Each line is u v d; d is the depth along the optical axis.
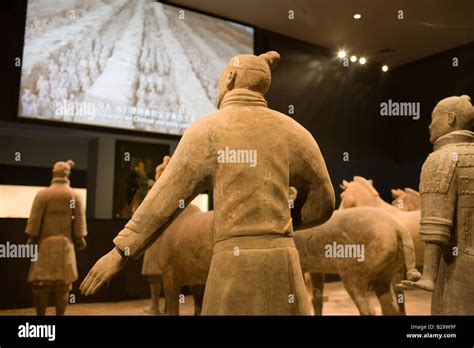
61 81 5.66
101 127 5.84
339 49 7.11
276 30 6.86
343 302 6.02
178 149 1.98
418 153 6.72
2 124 5.64
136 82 6.05
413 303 5.98
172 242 3.79
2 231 5.35
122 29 6.02
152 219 1.89
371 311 3.44
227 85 2.12
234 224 1.87
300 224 2.20
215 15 6.54
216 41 6.54
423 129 6.64
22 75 5.44
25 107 5.45
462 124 2.49
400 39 6.21
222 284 1.84
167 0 6.28
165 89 6.21
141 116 6.07
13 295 5.34
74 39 5.75
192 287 4.12
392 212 5.30
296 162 2.04
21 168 7.27
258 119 2.01
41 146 7.39
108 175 6.46
